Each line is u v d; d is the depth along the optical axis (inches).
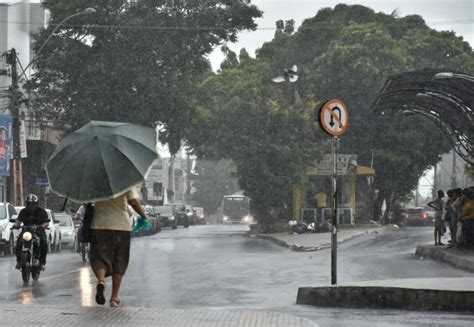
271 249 2442.2
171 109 3860.7
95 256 805.9
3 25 4065.0
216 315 748.6
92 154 789.9
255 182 3735.2
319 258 1893.5
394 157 4293.8
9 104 2955.2
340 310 939.3
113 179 784.3
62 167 794.8
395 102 2192.4
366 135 4338.1
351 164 3814.0
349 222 3863.2
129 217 823.1
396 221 4909.0
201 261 1834.4
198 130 4025.6
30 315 736.3
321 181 3973.9
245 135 3786.9
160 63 3902.6
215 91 4773.6
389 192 4544.8
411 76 1883.6
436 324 800.3
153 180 6279.5
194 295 1111.6
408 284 994.1
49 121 3892.7
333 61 4414.4
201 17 3892.7
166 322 698.8
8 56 2955.2
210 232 4352.9
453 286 964.0
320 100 4424.2
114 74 3747.5
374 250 2241.6
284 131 3747.5
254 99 3971.5
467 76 1797.5
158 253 2203.5
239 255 2087.8
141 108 3801.7
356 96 4360.2
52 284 1291.8
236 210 6628.9
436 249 1860.2
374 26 4621.1
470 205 1787.6
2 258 2066.9
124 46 3789.4
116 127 816.9
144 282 1302.9
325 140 3892.7
